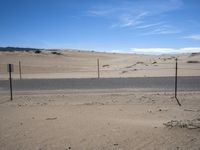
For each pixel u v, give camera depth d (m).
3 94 17.33
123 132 7.59
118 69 41.81
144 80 23.66
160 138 6.89
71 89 19.06
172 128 7.75
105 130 7.88
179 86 19.48
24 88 20.16
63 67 50.19
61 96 15.93
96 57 91.81
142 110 11.66
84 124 8.75
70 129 8.10
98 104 13.24
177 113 10.90
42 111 11.52
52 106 12.84
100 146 6.45
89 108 12.20
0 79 28.30
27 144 6.76
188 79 23.84
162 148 6.17
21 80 26.05
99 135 7.36
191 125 7.88
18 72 41.38
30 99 15.17
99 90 18.36
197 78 24.52
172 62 47.25
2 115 10.77
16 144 6.78
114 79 25.11
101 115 10.57
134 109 11.91
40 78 28.75
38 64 56.84
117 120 9.44
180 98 14.53
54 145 6.62
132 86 20.00
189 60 49.84
